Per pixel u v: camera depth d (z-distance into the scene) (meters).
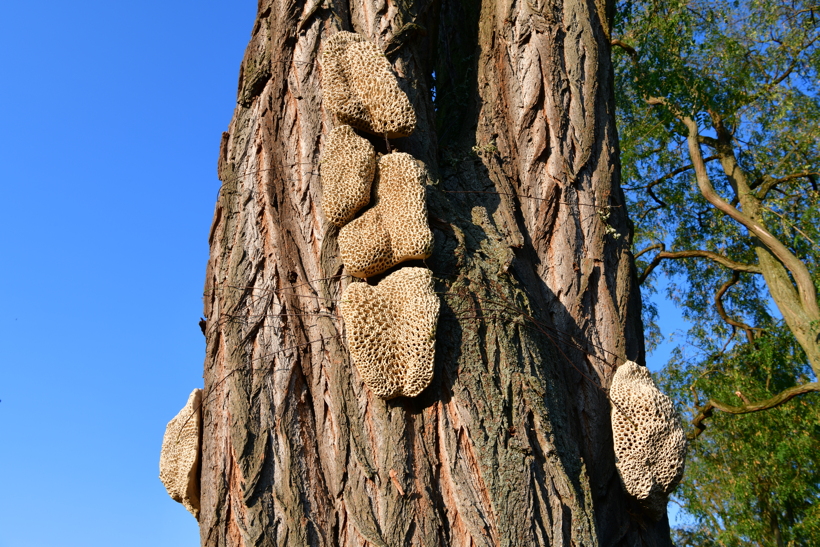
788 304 9.07
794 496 9.09
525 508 3.04
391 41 4.04
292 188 3.70
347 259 3.41
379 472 3.12
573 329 4.05
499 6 4.73
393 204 3.47
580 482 3.32
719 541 9.99
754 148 10.66
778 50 9.99
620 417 3.76
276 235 3.63
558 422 3.41
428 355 3.16
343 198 3.45
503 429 3.17
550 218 4.26
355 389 3.28
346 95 3.62
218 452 3.39
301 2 4.00
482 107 4.64
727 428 9.83
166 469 3.83
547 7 4.62
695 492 9.88
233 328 3.54
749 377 9.84
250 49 4.13
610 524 3.65
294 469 3.20
